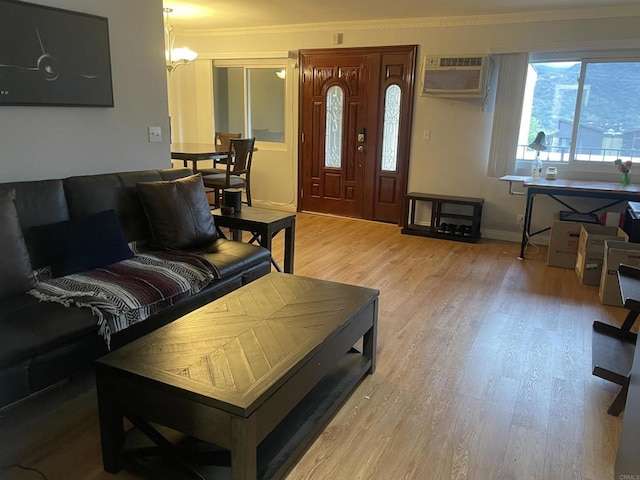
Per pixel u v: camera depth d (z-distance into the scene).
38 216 2.53
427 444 1.97
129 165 3.44
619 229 4.03
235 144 5.31
